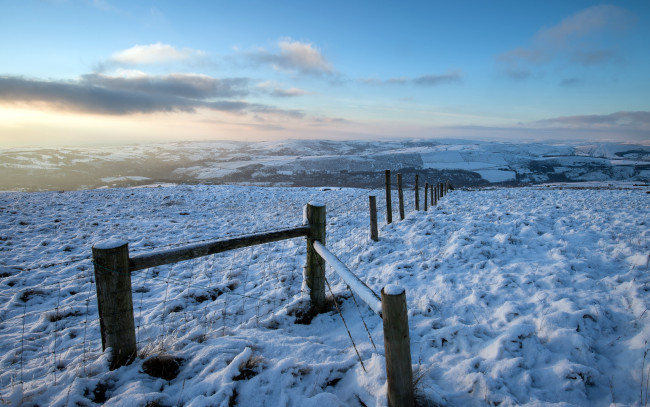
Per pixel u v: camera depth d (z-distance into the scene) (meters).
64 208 11.90
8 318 4.11
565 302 3.31
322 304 3.70
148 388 2.32
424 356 2.84
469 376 2.43
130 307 2.56
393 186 59.56
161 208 13.15
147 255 2.59
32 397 2.24
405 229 7.18
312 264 3.60
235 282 4.92
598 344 2.73
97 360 2.52
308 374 2.55
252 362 2.55
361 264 5.47
